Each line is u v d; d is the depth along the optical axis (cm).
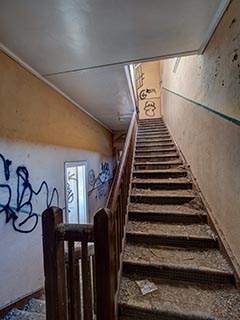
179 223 214
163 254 178
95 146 445
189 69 271
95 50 198
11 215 191
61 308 119
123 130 584
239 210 139
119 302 138
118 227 162
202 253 176
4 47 182
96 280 114
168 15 153
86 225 116
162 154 376
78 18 153
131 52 206
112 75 255
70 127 325
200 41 190
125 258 174
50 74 240
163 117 629
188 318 127
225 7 144
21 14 146
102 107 379
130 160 282
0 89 181
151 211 224
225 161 159
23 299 200
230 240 156
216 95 172
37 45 185
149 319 134
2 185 182
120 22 159
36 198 229
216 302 136
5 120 186
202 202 221
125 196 218
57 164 279
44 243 119
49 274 118
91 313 120
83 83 273
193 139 262
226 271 151
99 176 466
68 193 350
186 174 293
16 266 195
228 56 145
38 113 238
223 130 161
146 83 771
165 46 196
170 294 145
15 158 198
